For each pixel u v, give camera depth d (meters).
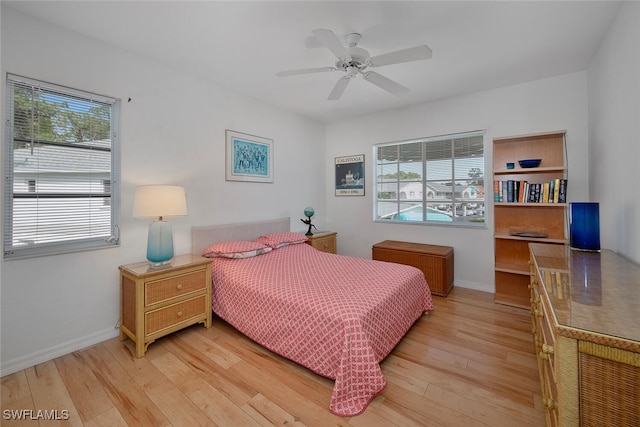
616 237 2.01
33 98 1.94
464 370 1.86
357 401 1.55
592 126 2.56
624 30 1.78
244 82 3.03
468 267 3.49
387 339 1.91
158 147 2.58
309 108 3.92
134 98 2.41
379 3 1.77
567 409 0.86
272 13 1.87
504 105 3.16
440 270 3.19
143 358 2.01
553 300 1.11
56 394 1.64
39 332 1.95
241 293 2.26
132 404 1.56
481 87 3.17
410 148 3.96
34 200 1.95
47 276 1.99
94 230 2.23
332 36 1.69
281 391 1.67
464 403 1.56
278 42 2.23
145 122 2.48
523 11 1.85
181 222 2.77
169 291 2.21
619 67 1.88
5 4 1.78
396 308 2.05
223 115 3.14
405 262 3.45
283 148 3.94
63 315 2.06
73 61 2.08
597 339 0.81
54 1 1.75
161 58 2.49
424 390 1.67
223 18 1.92
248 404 1.57
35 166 1.96
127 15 1.89
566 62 2.58
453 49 2.33
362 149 4.34
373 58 1.93
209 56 2.46
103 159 2.27
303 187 4.29
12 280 1.85
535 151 3.00
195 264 2.37
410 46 2.28
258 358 2.02
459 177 3.57
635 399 0.78
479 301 3.05
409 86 3.12
